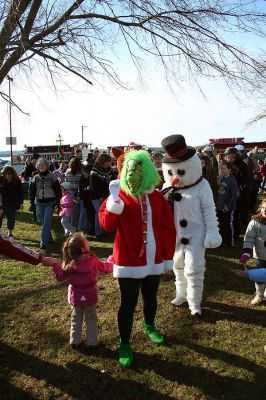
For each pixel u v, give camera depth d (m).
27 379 3.45
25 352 3.86
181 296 4.78
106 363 3.66
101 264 3.86
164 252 3.78
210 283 5.61
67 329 4.29
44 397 3.23
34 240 8.66
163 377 3.46
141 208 3.57
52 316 4.60
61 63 7.22
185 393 3.26
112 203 3.44
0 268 6.45
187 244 4.44
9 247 3.51
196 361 3.69
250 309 4.76
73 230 8.69
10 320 4.52
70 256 3.71
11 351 3.88
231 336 4.12
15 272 6.22
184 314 4.59
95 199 8.28
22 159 31.39
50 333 4.20
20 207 9.04
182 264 4.64
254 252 4.79
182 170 4.28
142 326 4.30
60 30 6.84
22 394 3.26
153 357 3.75
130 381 3.41
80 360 3.71
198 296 4.51
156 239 3.63
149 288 3.80
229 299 5.05
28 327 4.34
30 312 4.72
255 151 23.08
